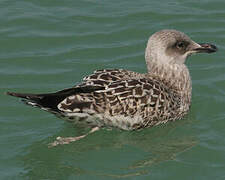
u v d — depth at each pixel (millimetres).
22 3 22062
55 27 20828
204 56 19562
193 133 16281
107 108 15320
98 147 15836
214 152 15391
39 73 18609
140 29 20703
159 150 15688
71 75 18516
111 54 19562
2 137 15922
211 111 17094
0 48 19781
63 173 14836
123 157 15422
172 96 16297
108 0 22141
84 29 20750
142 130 16203
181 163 15039
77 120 15438
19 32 20531
